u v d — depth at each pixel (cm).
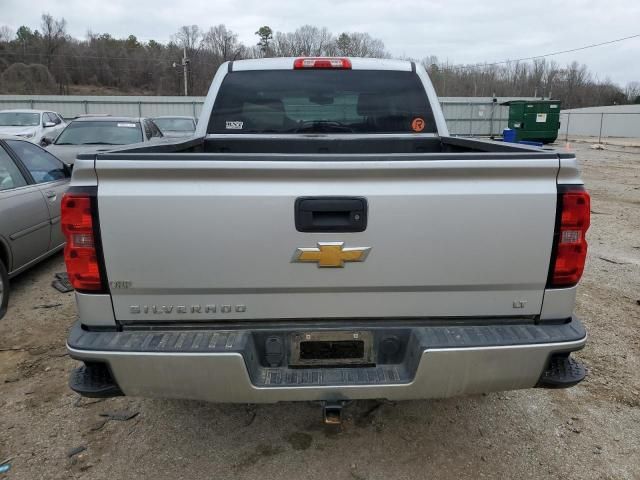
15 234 489
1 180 500
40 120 1642
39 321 461
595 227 861
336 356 240
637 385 362
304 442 299
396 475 272
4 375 371
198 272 225
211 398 229
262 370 236
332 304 234
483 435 307
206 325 235
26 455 286
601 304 512
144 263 223
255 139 418
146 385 226
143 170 216
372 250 226
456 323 240
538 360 229
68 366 384
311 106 423
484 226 226
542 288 236
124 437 302
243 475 271
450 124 4078
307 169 217
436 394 232
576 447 297
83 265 224
